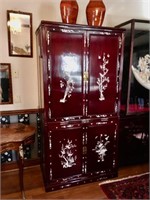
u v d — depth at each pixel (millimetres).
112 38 2010
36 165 2611
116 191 2059
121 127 2387
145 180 2248
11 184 2191
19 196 1992
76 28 1862
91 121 2090
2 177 2326
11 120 2418
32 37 2363
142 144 2541
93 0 2008
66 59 1888
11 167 2480
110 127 2184
